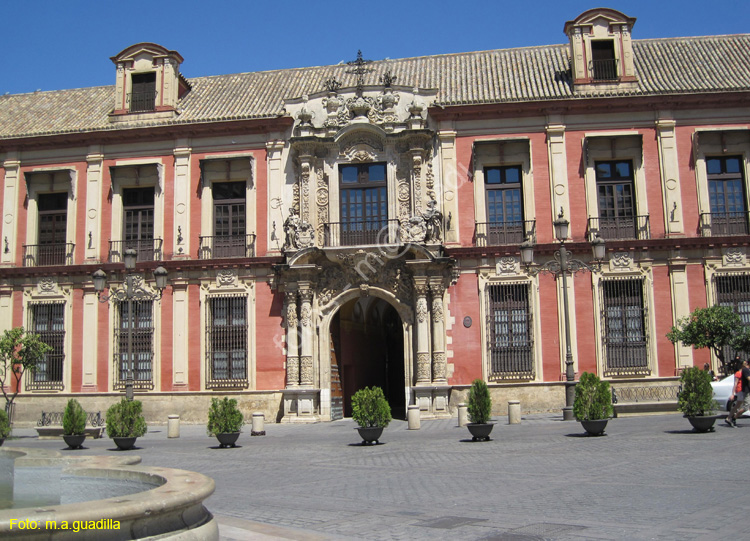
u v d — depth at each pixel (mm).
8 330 28312
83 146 31469
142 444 21375
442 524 8703
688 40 33375
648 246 28094
